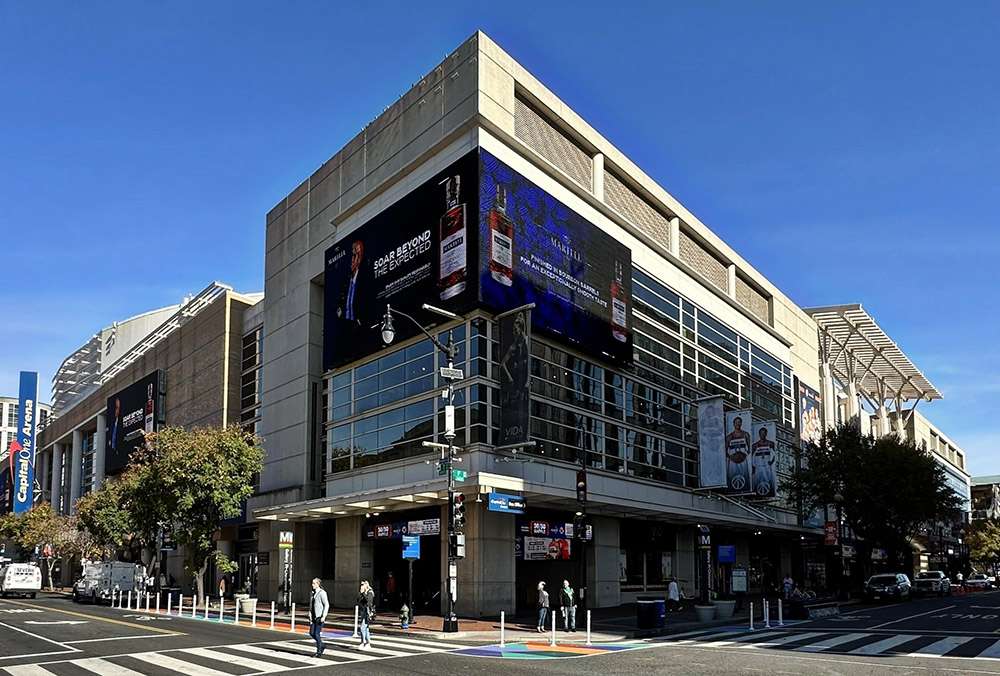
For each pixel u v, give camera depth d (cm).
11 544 10862
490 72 3872
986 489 16900
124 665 1847
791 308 7412
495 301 3578
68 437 10069
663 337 5062
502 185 3750
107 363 11119
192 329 6438
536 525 3869
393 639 2605
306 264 5038
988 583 7888
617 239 4678
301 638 2548
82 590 5028
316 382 4888
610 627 3017
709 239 5912
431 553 4075
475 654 2170
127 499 4972
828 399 7925
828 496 5750
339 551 4244
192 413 6219
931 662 1883
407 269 3981
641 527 4716
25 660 1942
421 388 3869
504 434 3519
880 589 4825
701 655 2095
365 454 4197
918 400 10956
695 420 5309
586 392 4219
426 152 4000
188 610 4009
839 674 1698
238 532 5488
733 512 5447
